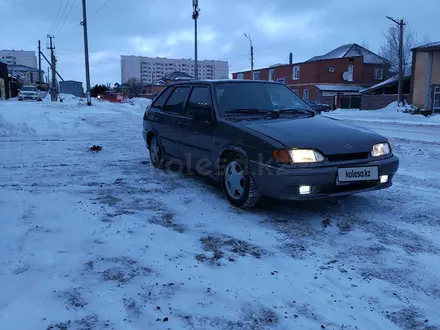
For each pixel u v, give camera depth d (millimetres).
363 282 2867
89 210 4324
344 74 49594
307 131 4262
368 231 3836
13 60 119688
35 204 4484
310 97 49812
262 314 2465
